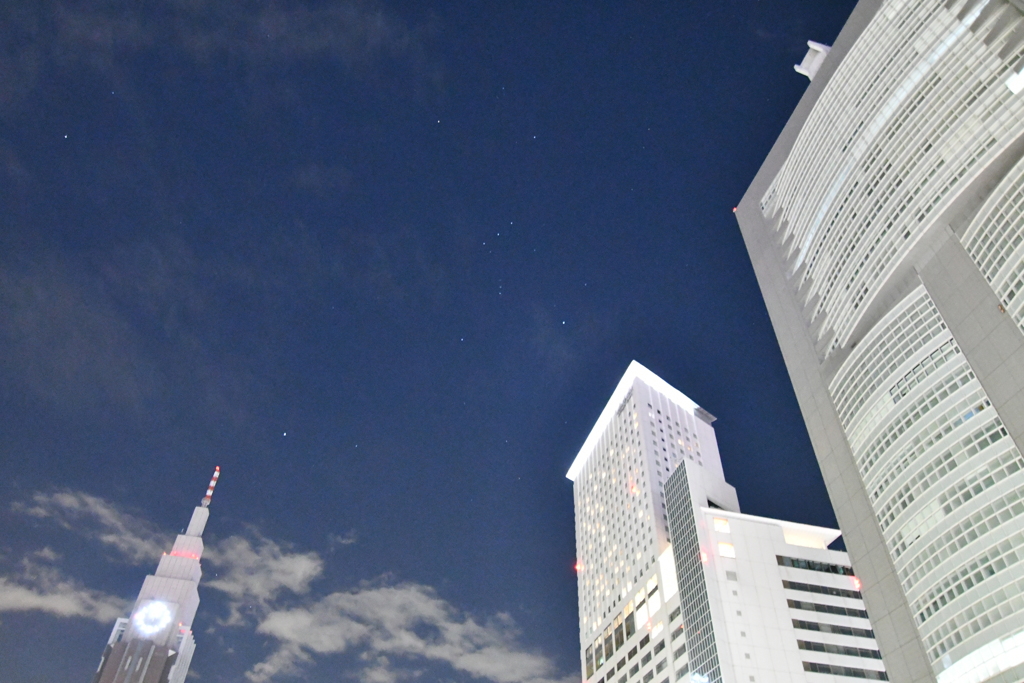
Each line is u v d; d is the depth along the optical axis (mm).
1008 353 97375
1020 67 111625
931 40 133625
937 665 95188
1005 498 92438
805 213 163250
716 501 143750
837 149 154375
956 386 106250
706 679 117875
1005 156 108812
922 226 120938
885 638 106250
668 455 170750
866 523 116688
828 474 130000
